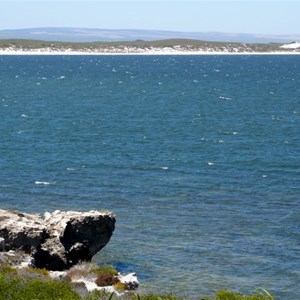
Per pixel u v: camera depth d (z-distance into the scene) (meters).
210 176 90.94
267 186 84.56
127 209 72.31
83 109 186.25
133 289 47.12
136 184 85.44
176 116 170.00
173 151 112.19
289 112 180.75
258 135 133.38
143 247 58.53
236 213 70.62
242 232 63.44
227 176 90.88
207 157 106.31
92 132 135.88
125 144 119.75
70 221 52.50
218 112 181.00
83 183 85.81
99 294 35.81
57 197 78.06
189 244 59.50
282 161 102.38
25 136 128.88
